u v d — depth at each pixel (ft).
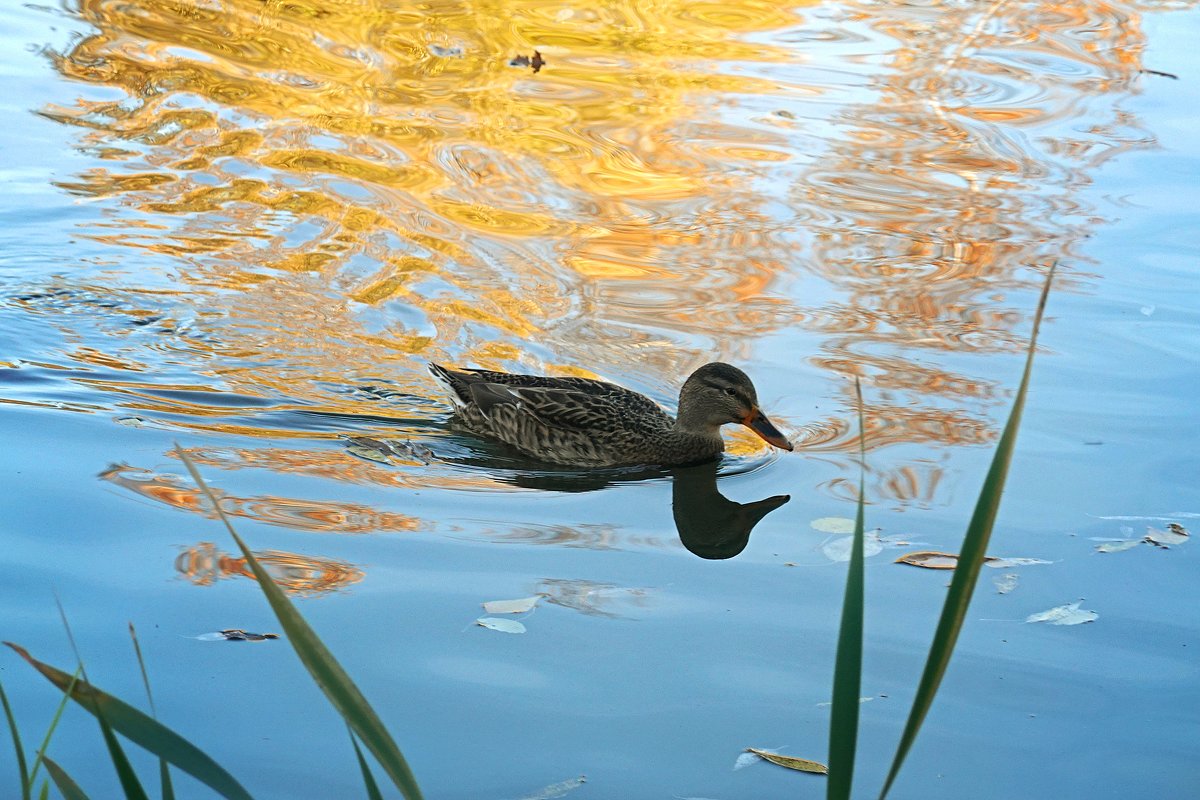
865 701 23.20
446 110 58.13
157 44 63.10
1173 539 28.94
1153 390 36.88
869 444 34.14
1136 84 63.36
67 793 12.60
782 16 71.51
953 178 52.70
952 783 20.98
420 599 25.71
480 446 35.53
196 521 28.43
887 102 60.08
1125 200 50.72
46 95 56.44
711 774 20.76
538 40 66.64
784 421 35.83
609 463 35.45
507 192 50.49
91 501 28.91
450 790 20.17
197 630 24.07
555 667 23.63
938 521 29.96
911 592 26.81
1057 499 30.91
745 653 24.34
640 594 26.55
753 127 57.06
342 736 21.30
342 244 46.14
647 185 51.39
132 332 39.50
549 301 42.98
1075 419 35.27
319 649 11.05
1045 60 66.33
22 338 38.29
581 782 20.44
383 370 38.81
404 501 30.78
